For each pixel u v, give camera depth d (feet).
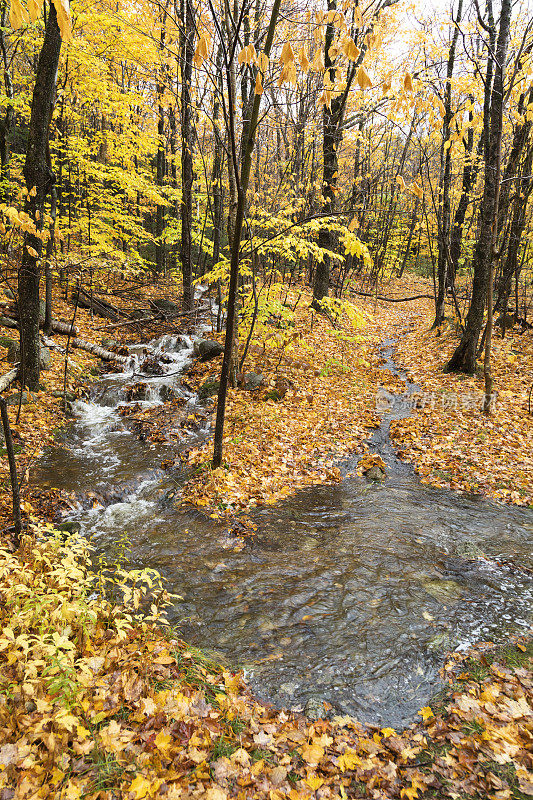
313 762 8.63
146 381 34.17
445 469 23.27
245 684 10.62
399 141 72.28
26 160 24.20
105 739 8.25
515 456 23.45
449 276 49.80
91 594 13.37
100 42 35.09
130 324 42.93
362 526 18.30
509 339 42.98
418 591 14.26
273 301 30.91
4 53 34.04
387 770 8.53
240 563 15.70
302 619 12.98
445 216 44.29
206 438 26.30
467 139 46.50
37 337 28.25
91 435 26.55
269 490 21.08
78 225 43.78
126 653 10.51
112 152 44.62
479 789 8.14
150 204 59.52
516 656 11.51
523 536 17.47
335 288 69.67
